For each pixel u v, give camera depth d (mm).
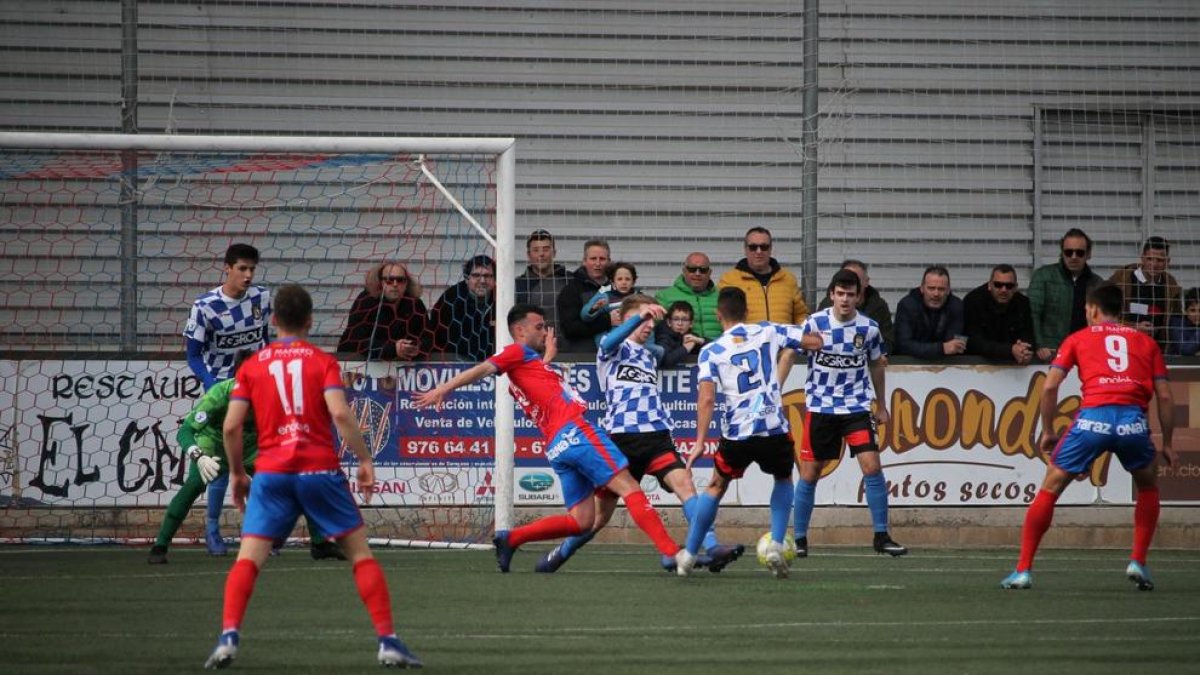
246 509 19719
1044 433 28172
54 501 35875
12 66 43469
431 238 40469
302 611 23969
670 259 44250
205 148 33438
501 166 34219
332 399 18828
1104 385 27344
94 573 29234
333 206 39969
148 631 21891
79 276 39062
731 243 44281
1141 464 27547
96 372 36031
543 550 34906
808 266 37750
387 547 35312
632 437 29359
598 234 44156
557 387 28203
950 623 22969
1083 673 18734
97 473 36031
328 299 40000
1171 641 21297
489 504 36312
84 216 39062
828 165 44219
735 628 22312
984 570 31156
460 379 27219
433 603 25000
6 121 43406
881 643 20938
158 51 43875
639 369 29688
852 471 37250
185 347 38406
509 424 34156
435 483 36312
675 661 19344
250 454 31156
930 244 44312
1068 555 35156
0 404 35781
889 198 44375
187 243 39344
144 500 36094
